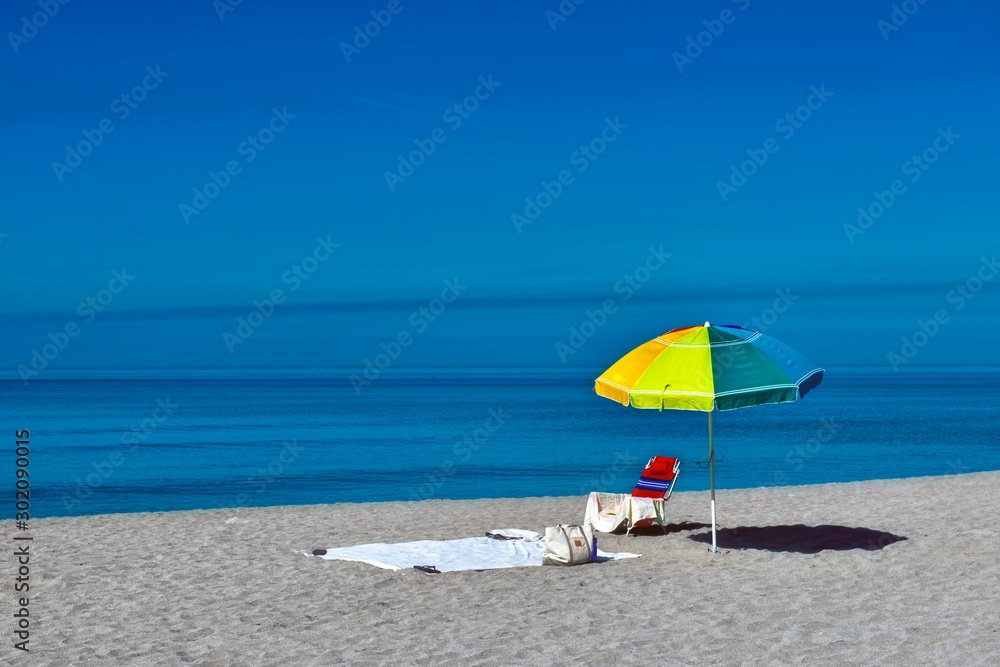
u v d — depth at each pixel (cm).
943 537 977
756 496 1505
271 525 1214
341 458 3048
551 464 2781
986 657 513
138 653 579
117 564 907
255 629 639
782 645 557
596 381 920
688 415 5969
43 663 557
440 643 590
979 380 18988
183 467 2792
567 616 657
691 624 622
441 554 945
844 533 1045
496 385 15312
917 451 3147
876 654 529
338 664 546
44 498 2108
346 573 841
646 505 1066
